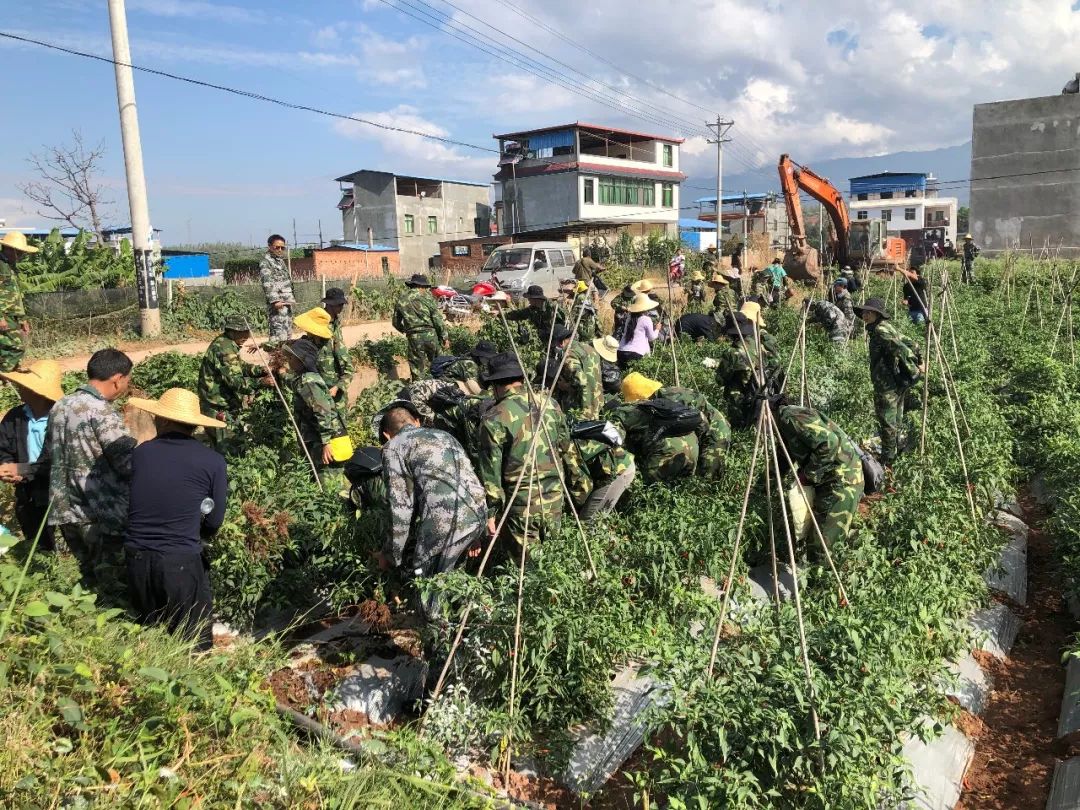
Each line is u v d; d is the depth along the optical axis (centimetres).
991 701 588
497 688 476
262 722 382
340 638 561
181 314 1997
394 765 394
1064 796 453
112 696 353
